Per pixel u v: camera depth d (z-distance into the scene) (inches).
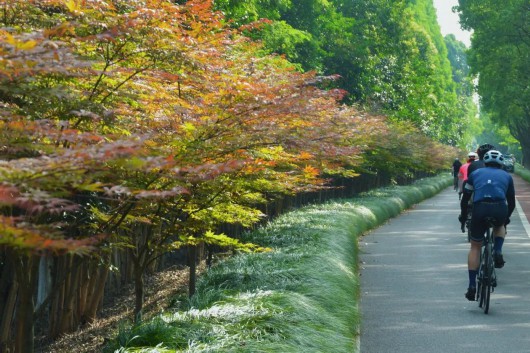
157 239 335.9
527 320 360.2
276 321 268.1
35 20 211.6
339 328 291.3
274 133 265.1
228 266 398.6
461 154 3083.2
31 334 221.0
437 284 466.9
